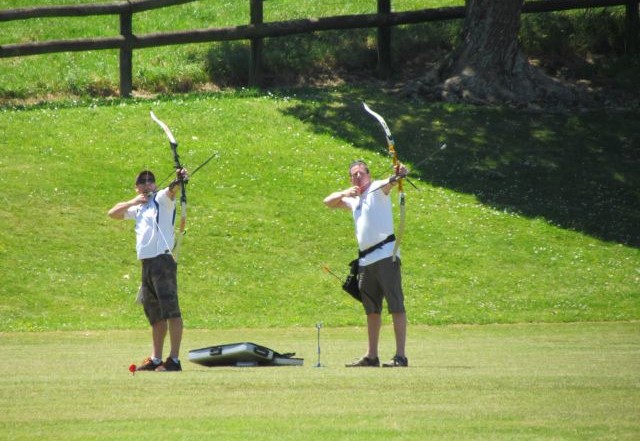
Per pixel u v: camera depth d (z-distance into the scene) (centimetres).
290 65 8956
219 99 8031
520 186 6994
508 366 3023
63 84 8494
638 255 6200
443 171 7131
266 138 7412
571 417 2127
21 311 5203
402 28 9512
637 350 3647
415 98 8225
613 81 8825
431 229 6372
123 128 7381
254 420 2120
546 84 8338
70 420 2127
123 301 5425
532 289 5728
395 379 2662
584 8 9106
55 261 5756
